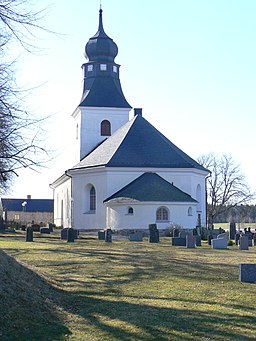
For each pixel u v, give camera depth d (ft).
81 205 175.32
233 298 43.47
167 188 158.10
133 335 31.96
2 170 43.24
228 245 110.32
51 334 31.86
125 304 40.47
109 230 113.50
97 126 208.33
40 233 154.40
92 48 213.46
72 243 107.04
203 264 65.72
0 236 133.39
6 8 37.45
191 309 39.04
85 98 209.67
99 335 31.83
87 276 53.88
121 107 209.15
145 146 174.19
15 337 30.91
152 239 114.32
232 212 293.64
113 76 215.10
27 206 349.82
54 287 44.62
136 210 151.94
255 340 31.30
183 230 143.74
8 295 36.58
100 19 217.56
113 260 68.74
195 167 169.99
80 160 205.57
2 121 41.16
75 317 36.11
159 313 37.60
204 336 31.99
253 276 51.57
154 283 50.08
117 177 166.30
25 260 67.46
